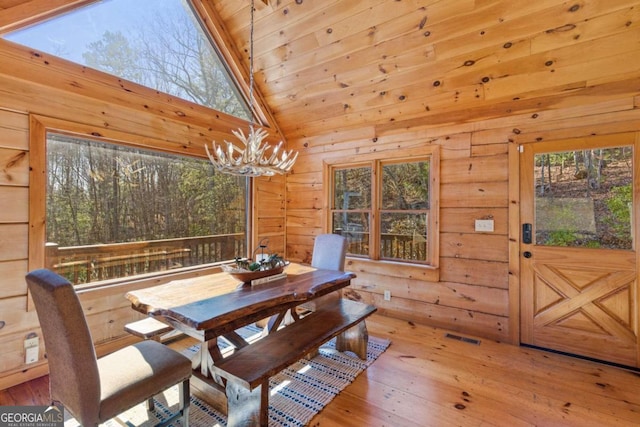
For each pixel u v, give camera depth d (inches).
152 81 118.3
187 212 131.2
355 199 158.2
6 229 83.7
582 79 99.4
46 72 90.1
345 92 138.4
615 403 78.4
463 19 98.3
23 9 85.7
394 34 109.7
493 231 118.6
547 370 95.0
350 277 103.1
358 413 74.4
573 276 104.5
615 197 98.7
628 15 83.0
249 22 127.8
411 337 119.7
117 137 105.7
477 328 121.4
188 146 128.3
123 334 107.5
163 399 80.6
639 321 95.0
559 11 88.1
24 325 86.7
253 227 158.1
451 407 76.8
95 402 50.6
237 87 152.7
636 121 95.0
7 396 80.3
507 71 106.0
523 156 112.7
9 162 83.9
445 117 128.3
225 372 62.3
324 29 118.0
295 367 95.7
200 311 67.3
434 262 131.1
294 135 175.5
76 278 99.1
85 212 101.2
